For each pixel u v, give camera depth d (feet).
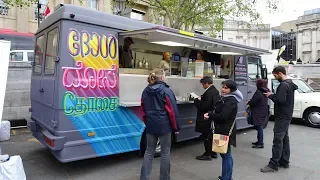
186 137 21.03
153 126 13.12
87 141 14.90
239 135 26.55
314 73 81.66
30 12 64.90
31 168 16.22
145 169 13.44
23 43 49.70
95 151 15.25
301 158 19.12
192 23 47.44
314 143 23.58
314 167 17.29
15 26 63.57
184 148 21.39
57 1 64.80
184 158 18.81
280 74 16.06
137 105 16.76
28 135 24.18
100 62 15.60
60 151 14.08
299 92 33.22
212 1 42.68
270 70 44.47
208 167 17.01
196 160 18.38
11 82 26.16
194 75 24.03
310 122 31.71
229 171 13.75
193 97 20.62
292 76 39.29
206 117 14.10
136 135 17.21
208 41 19.25
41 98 16.79
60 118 14.05
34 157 18.25
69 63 14.34
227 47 21.75
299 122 34.71
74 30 14.57
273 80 35.88
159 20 60.54
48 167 16.47
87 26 15.08
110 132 15.96
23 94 26.76
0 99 12.39
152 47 21.76
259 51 24.54
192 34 17.80
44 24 17.35
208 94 17.63
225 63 27.12
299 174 16.02
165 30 15.79
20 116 26.61
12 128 25.75
